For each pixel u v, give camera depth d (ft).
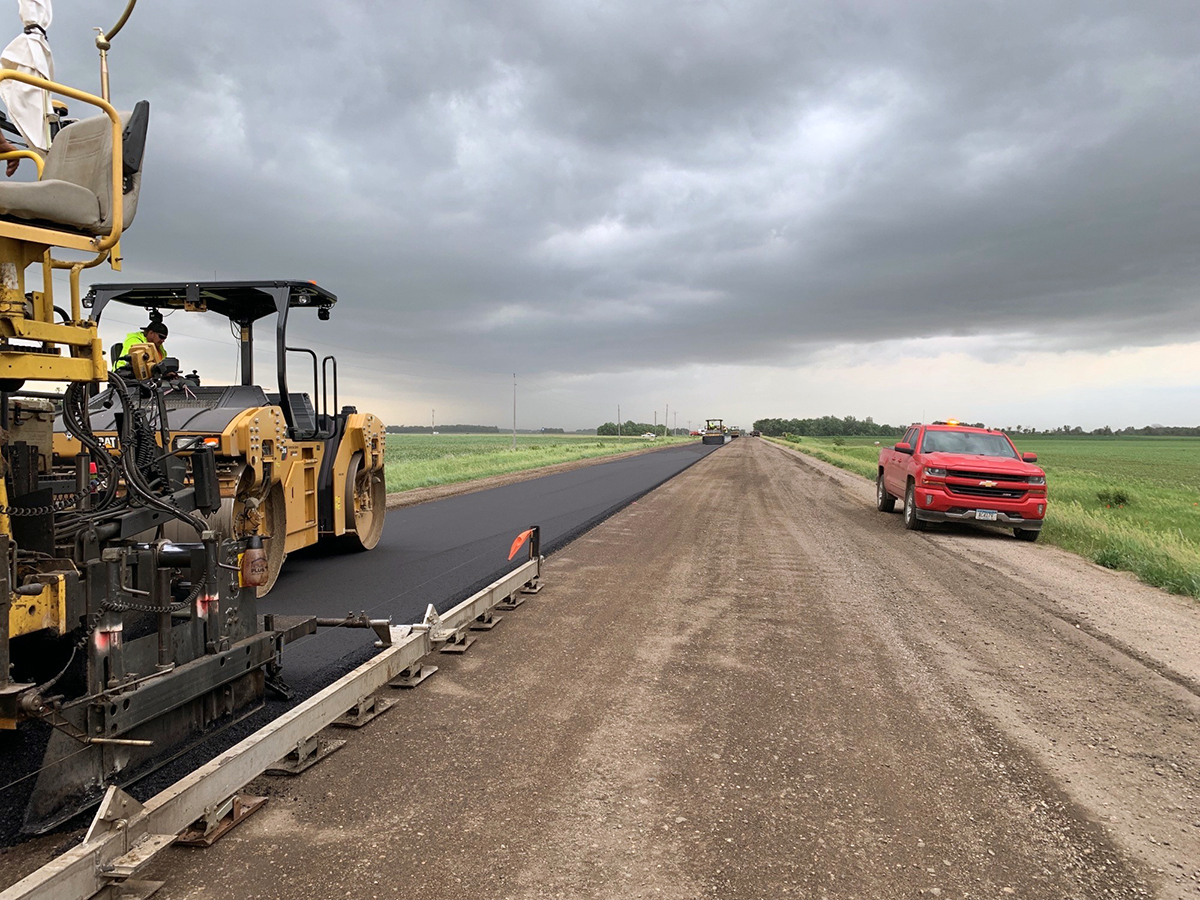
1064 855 10.21
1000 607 25.27
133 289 26.08
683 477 88.99
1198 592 28.02
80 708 10.11
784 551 35.76
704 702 15.66
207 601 12.88
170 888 8.98
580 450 174.50
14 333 10.15
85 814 10.53
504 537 37.65
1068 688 17.24
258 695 14.79
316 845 9.98
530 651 19.07
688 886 9.21
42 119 12.23
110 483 13.12
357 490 32.48
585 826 10.60
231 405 23.20
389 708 15.03
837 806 11.39
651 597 25.41
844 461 128.67
